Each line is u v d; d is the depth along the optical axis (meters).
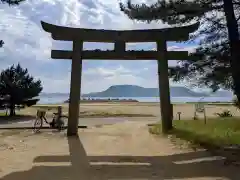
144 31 12.78
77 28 12.75
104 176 5.98
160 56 12.73
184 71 9.18
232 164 6.76
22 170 6.41
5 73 28.91
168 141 10.55
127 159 7.62
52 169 6.54
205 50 9.20
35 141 10.88
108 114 31.00
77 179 5.75
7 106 29.06
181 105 49.66
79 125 18.12
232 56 8.74
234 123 15.16
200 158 7.59
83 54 12.83
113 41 12.90
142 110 38.38
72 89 12.75
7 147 9.45
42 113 16.00
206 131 12.13
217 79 8.92
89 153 8.45
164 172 6.28
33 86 30.05
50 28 12.59
